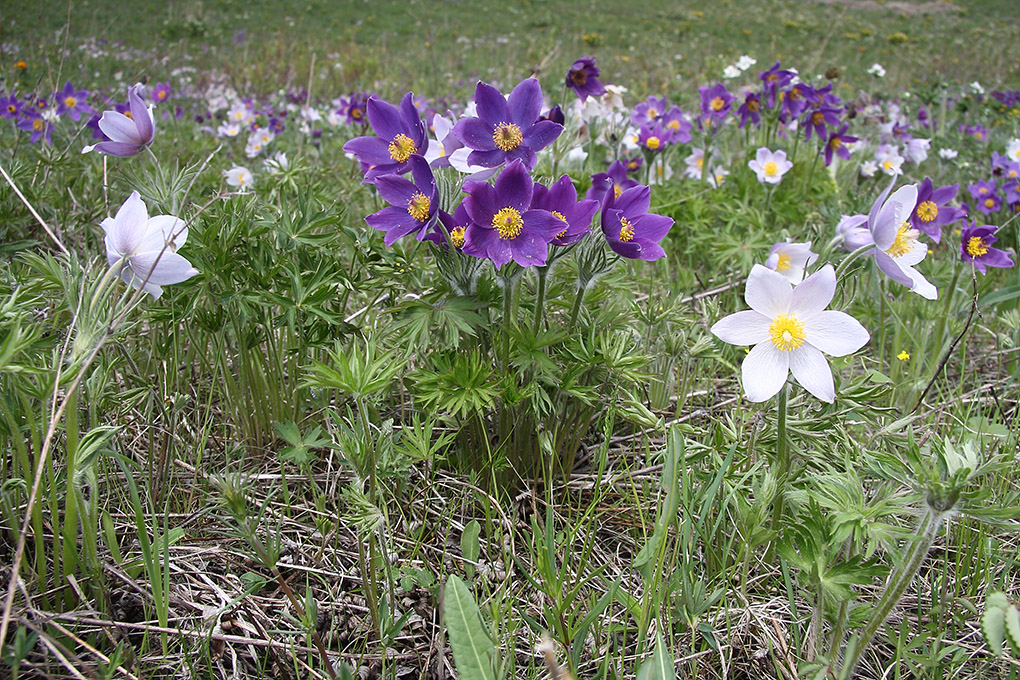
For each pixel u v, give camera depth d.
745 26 4.68
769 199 0.96
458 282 0.48
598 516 0.50
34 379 0.43
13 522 0.42
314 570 0.44
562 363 0.52
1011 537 0.49
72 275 0.43
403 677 0.42
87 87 1.78
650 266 0.87
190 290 0.50
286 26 3.78
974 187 1.00
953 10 5.73
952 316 0.70
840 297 0.64
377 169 0.50
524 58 2.95
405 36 3.64
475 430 0.52
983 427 0.56
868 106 1.60
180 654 0.41
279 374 0.55
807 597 0.43
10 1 2.58
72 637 0.38
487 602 0.43
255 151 1.21
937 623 0.43
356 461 0.41
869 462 0.39
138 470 0.50
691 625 0.40
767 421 0.48
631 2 5.38
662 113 1.06
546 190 0.46
